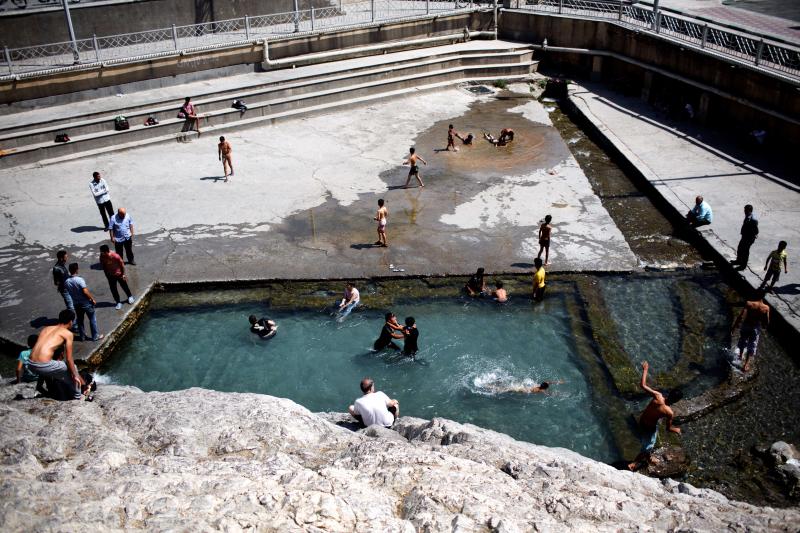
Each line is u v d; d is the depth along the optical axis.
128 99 25.25
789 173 20.70
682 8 31.23
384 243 17.67
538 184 21.17
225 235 18.27
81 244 17.78
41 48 26.03
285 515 6.71
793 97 21.06
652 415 10.98
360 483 7.51
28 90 23.97
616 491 8.05
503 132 23.84
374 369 13.91
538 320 15.21
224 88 26.33
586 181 21.39
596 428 12.30
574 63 31.42
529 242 17.88
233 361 14.19
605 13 30.33
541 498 7.61
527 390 13.21
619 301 15.70
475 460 8.83
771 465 11.14
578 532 6.91
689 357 13.83
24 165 22.23
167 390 13.43
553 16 31.25
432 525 6.71
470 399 13.07
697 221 17.73
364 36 30.53
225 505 6.81
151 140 23.91
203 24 26.78
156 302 15.99
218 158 23.00
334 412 12.38
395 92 28.66
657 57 27.30
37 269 16.64
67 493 6.73
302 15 31.50
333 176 21.69
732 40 23.50
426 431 10.09
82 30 26.69
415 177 21.25
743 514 7.88
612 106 27.34
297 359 14.22
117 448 8.41
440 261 17.09
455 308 15.62
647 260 17.08
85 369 13.70
